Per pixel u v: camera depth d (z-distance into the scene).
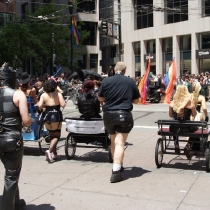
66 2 50.88
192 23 38.72
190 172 6.38
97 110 7.43
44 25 38.66
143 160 7.43
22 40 35.94
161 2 40.84
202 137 6.29
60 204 4.94
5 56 35.44
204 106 7.09
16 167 4.15
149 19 43.66
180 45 40.78
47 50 38.31
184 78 20.55
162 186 5.59
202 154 6.46
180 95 6.63
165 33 41.47
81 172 6.51
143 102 20.72
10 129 4.10
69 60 44.47
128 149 8.53
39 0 54.19
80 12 55.59
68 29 40.78
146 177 6.10
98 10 56.59
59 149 8.69
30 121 4.17
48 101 7.31
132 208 4.72
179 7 39.56
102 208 4.75
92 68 58.12
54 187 5.66
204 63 38.47
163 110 17.45
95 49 57.62
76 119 7.22
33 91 8.02
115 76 6.00
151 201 4.96
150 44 44.09
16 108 4.12
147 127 12.20
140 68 45.38
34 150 8.50
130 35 45.69
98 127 7.06
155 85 22.28
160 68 42.50
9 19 36.31
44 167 6.91
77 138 7.54
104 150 8.46
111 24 26.62
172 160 7.32
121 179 5.92
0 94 4.13
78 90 19.00
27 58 37.50
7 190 4.09
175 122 6.37
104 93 5.98
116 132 6.01
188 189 5.43
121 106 5.87
